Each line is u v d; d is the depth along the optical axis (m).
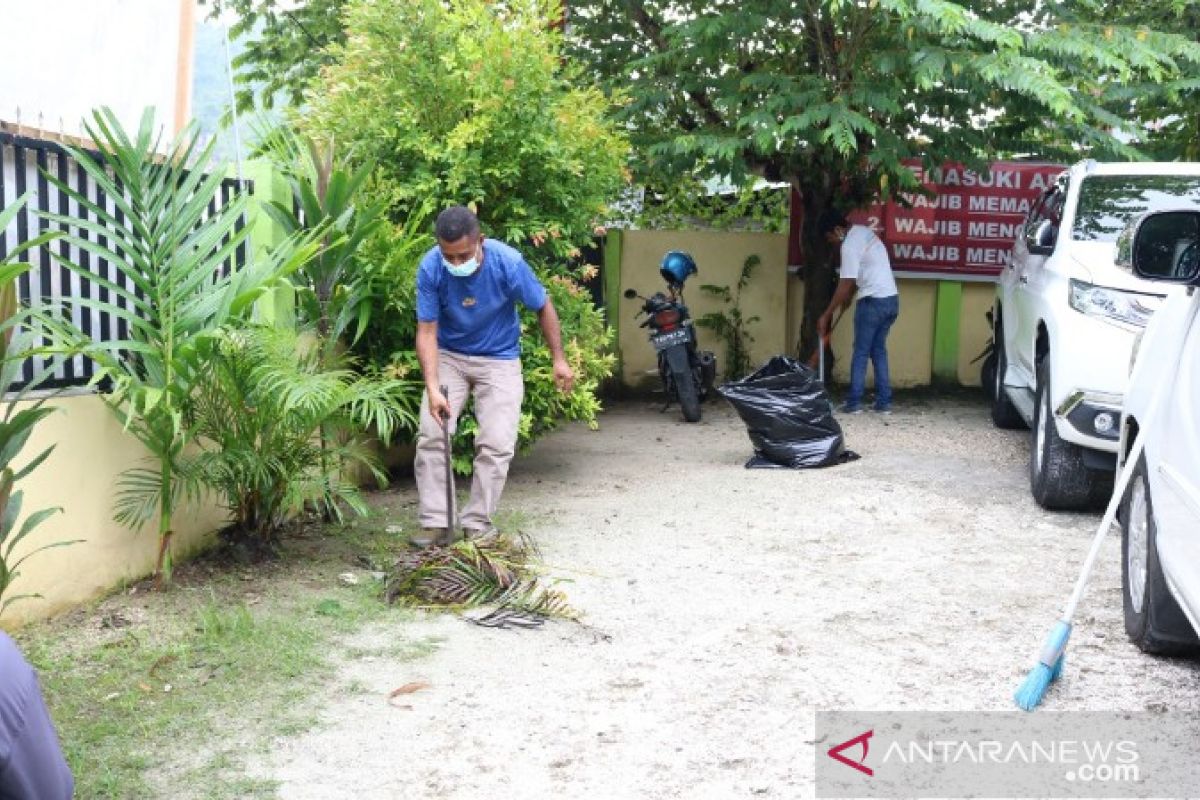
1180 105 10.84
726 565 5.99
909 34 9.12
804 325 12.04
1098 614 5.23
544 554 6.16
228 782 3.62
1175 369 4.36
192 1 7.25
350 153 6.77
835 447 8.51
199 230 5.43
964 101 10.00
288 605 5.20
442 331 6.05
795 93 9.60
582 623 5.08
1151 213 4.25
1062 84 9.74
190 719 4.05
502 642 4.85
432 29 7.41
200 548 5.84
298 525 6.38
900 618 5.16
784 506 7.26
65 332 4.80
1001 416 10.15
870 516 7.02
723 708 4.20
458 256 5.70
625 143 7.91
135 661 4.51
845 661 4.64
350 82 7.52
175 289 5.19
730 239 12.20
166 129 7.04
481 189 7.33
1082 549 6.30
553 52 7.68
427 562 5.44
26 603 4.73
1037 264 8.32
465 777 3.68
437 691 4.34
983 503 7.36
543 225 7.51
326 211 6.42
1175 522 4.11
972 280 12.34
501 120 7.26
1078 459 6.88
